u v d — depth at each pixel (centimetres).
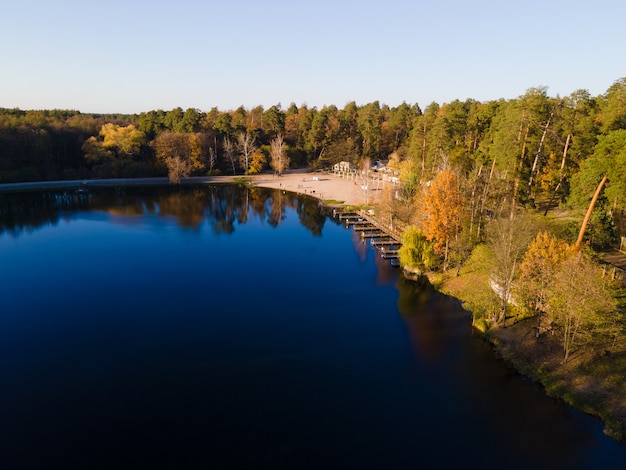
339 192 12375
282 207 10681
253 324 4328
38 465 2491
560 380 3197
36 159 13162
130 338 4028
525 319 4025
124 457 2555
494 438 2717
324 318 4462
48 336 4059
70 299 4938
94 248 7012
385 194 8069
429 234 5597
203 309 4684
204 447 2634
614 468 2456
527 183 6006
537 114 5731
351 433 2769
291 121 19288
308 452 2597
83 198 11369
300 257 6619
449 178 5438
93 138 14088
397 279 5606
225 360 3647
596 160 4953
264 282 5522
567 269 3328
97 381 3334
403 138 16850
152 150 15262
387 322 4362
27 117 14675
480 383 3284
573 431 2744
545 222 4878
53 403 3062
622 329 3350
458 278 5250
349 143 15888
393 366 3547
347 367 3541
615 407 2850
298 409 3003
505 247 4088
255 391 3212
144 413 2958
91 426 2825
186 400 3100
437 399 3106
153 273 5850
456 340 3956
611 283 3781
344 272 5906
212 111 19000
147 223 8812
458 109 8969
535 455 2572
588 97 6788
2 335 4072
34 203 10588
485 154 7644
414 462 2528
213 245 7294
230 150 15512
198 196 11981
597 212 4788
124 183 13388
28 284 5397
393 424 2855
